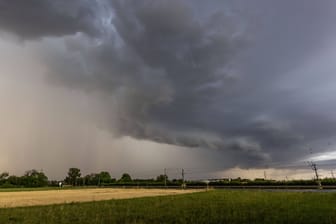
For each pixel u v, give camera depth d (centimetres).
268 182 10006
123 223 2102
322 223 1905
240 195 5234
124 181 17400
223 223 1986
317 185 9150
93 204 3747
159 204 3544
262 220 2062
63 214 2622
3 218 2436
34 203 4547
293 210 2583
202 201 3903
